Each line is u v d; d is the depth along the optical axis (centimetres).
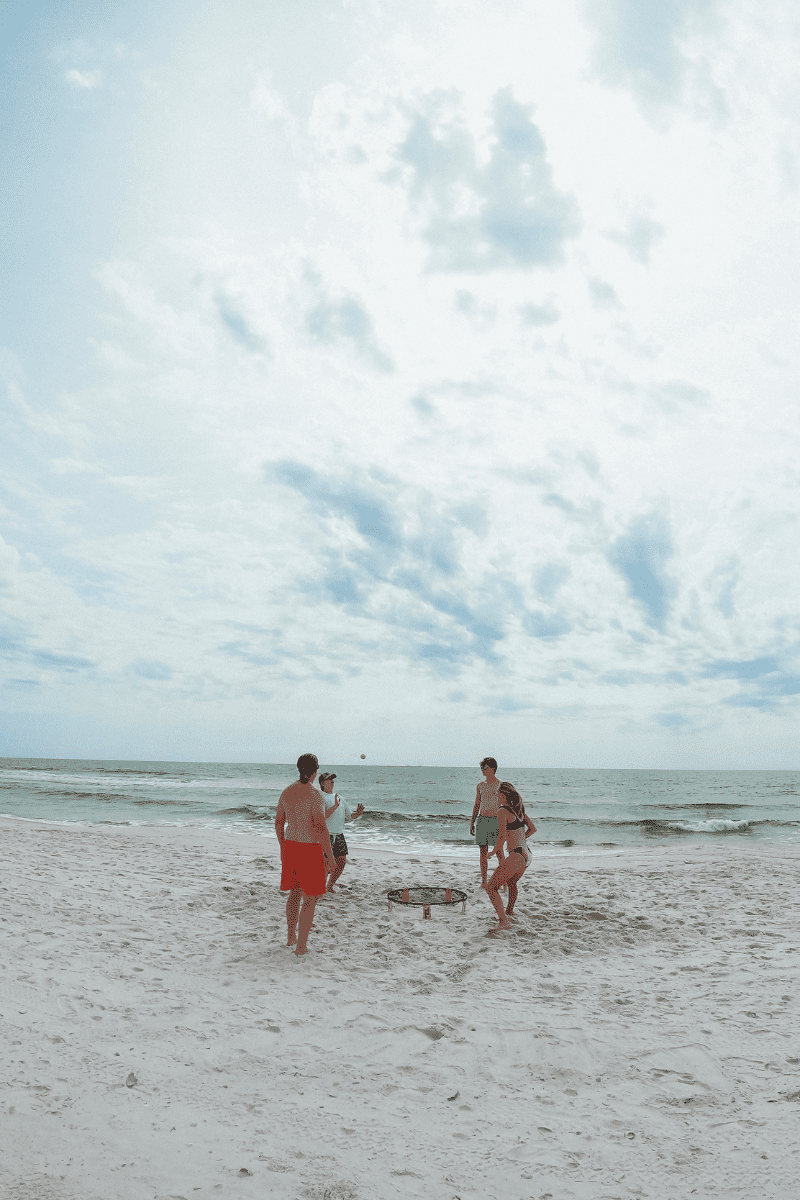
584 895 941
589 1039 438
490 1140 317
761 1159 298
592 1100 358
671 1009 496
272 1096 357
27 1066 371
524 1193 275
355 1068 396
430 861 1303
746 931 740
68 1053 394
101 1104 336
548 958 637
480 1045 430
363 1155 302
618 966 614
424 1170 290
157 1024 450
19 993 484
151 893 879
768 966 604
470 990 543
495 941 691
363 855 1409
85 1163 283
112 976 542
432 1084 377
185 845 1448
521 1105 353
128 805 3042
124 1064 385
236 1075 381
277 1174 283
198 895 874
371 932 718
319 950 644
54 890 851
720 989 542
